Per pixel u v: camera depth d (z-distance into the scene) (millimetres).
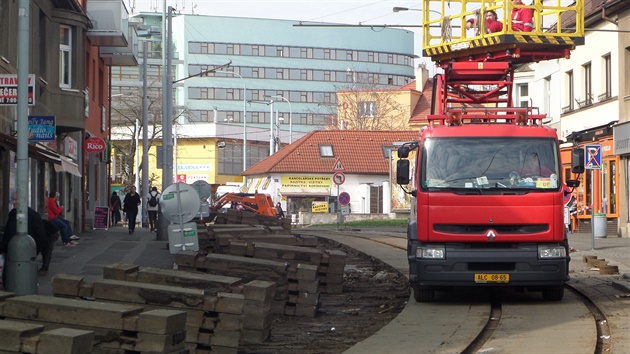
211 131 108125
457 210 16312
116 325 10141
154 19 127688
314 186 87312
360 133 92062
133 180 78188
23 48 16172
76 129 34281
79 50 34250
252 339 13609
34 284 15977
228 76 128625
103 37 42500
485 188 16344
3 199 24953
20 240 15906
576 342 12383
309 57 132125
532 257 16234
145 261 25016
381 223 62000
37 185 31922
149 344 10078
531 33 21453
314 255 19547
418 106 108625
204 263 16469
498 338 12977
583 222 46031
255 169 91875
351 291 20922
